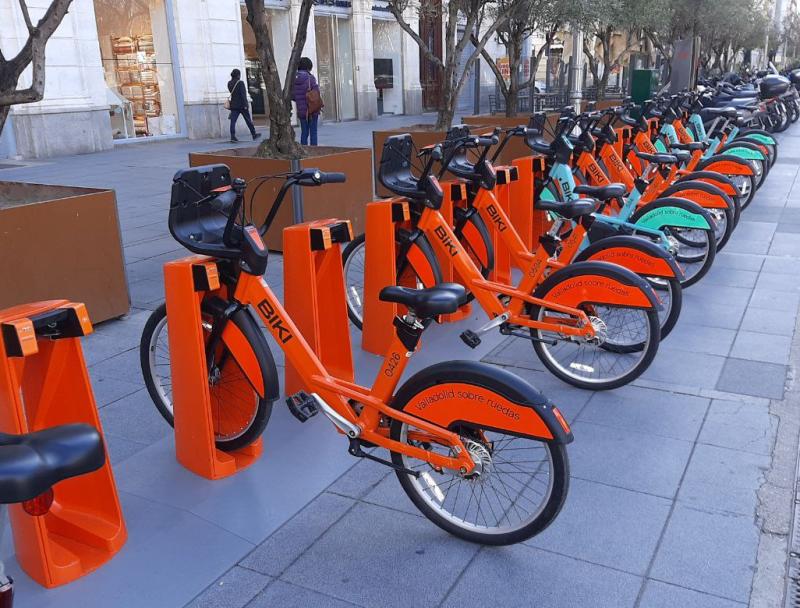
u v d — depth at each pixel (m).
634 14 14.14
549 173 5.50
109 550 2.70
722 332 4.73
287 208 6.85
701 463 3.24
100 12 14.88
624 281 3.76
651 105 7.75
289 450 3.45
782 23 40.81
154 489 3.14
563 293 3.90
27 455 1.35
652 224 5.22
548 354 4.10
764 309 5.13
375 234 4.34
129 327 5.11
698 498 2.99
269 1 18.66
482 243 4.85
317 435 3.58
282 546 2.78
